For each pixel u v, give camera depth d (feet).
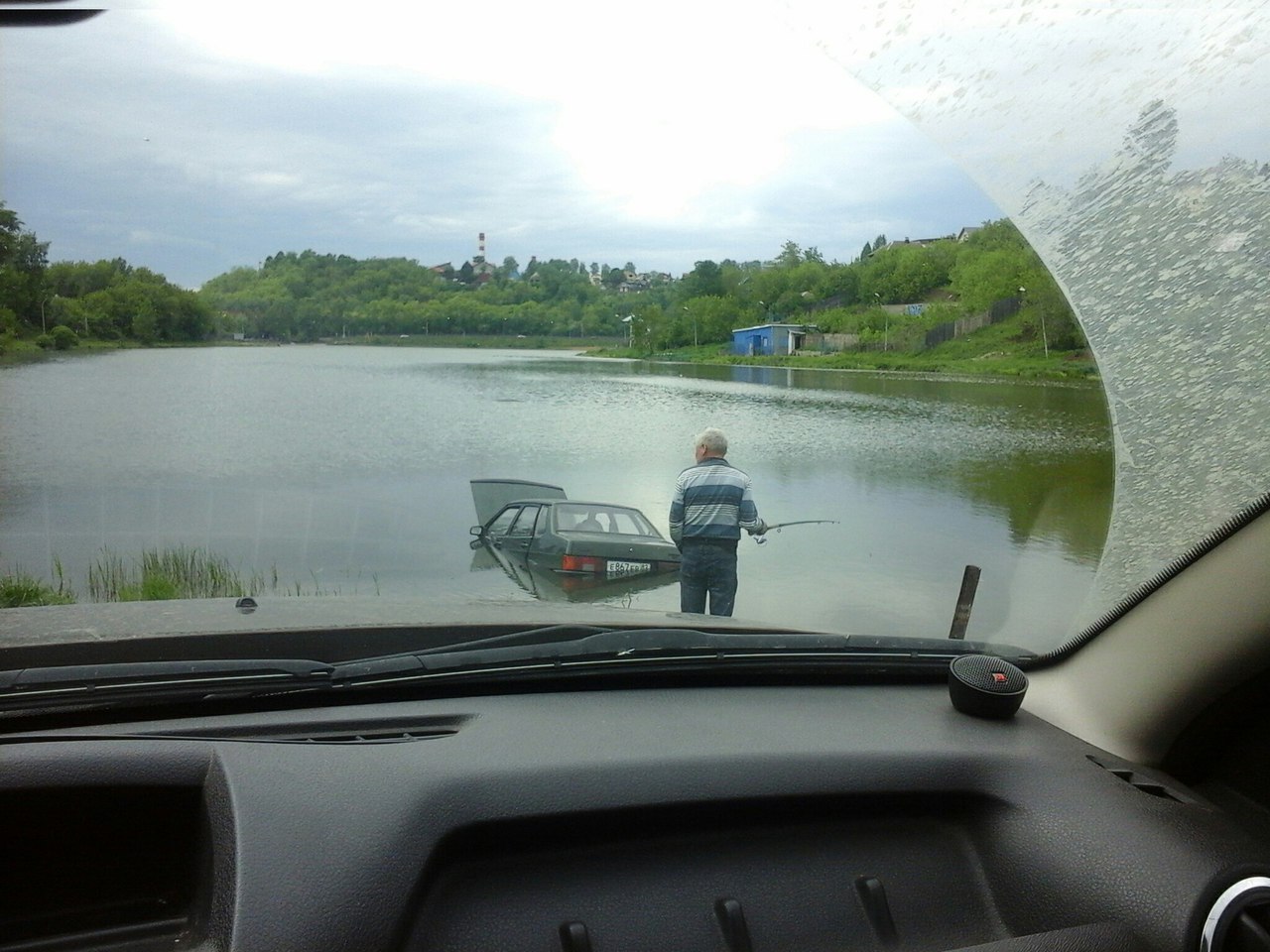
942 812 5.93
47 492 44.37
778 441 50.49
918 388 47.42
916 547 29.81
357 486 50.29
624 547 18.37
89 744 5.11
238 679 5.91
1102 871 5.42
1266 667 6.00
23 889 4.69
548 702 6.49
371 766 5.35
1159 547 6.70
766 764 5.74
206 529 34.04
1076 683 6.97
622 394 58.75
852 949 5.33
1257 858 5.42
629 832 5.33
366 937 4.49
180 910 4.79
